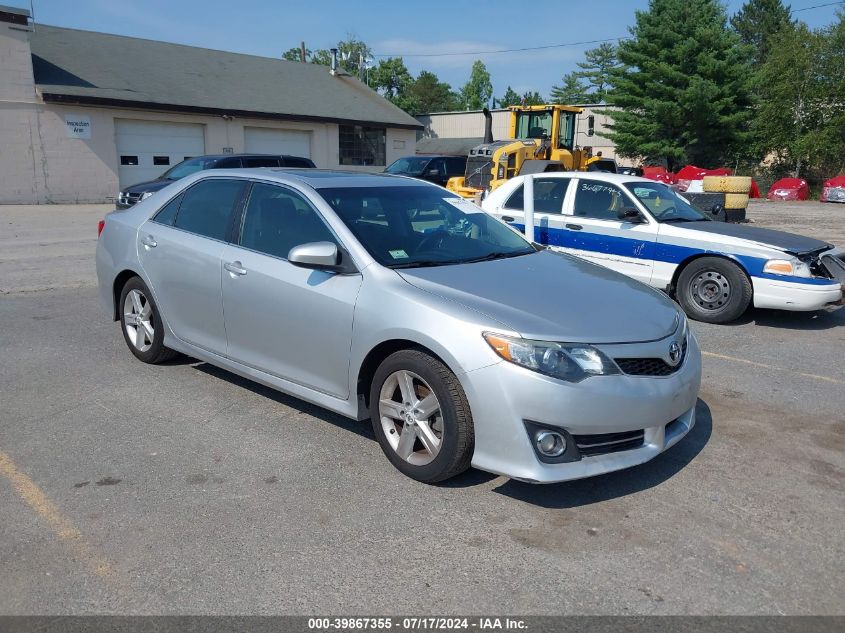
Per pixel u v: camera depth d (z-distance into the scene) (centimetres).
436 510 351
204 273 480
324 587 289
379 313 377
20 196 2152
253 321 450
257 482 377
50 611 272
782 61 3603
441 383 354
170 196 538
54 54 2466
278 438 433
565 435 337
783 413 491
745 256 743
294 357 430
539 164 1630
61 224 1636
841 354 650
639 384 349
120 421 455
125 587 287
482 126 4294
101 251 590
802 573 303
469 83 8806
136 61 2670
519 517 346
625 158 4144
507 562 308
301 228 441
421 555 313
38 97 2133
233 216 480
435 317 356
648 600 284
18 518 337
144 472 386
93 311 758
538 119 1891
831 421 477
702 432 455
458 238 466
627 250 821
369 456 410
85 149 2247
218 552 312
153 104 2327
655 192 858
